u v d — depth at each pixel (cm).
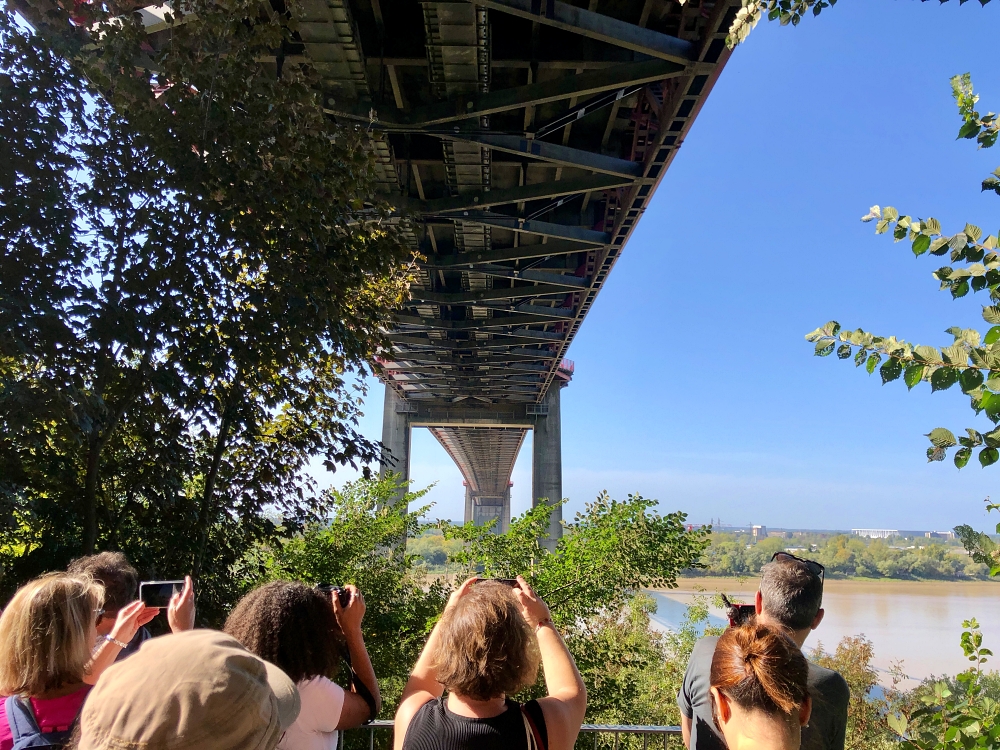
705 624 1616
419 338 3444
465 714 210
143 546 669
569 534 887
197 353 614
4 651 218
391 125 1377
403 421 5353
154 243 602
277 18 679
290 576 873
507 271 2450
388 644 857
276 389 709
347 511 970
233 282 677
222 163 620
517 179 2027
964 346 217
